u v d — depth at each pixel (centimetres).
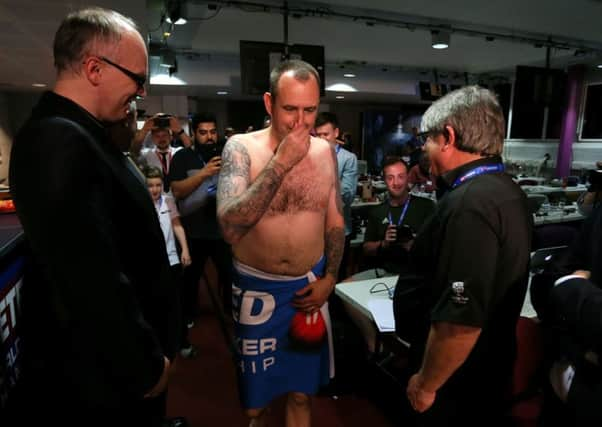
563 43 638
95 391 82
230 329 293
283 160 108
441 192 111
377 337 203
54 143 75
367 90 912
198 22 525
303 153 109
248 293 135
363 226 376
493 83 970
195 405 209
